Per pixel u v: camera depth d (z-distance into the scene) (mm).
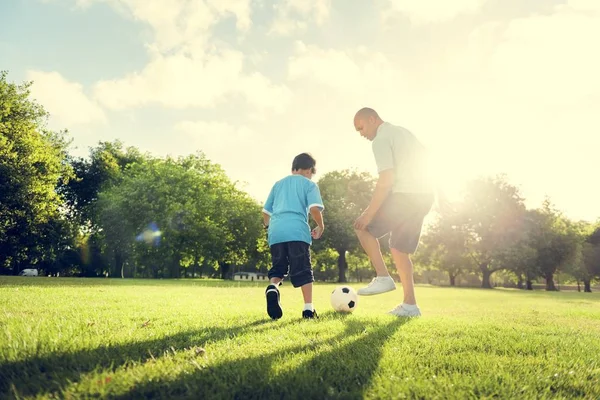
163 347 2553
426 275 80500
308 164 4910
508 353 2719
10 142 26578
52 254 38656
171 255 37500
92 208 44875
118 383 1743
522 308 7871
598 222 59938
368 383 1894
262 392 1727
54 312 4227
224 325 3609
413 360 2367
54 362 2062
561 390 1897
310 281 4461
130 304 5480
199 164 46250
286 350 2506
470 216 48969
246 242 43906
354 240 42750
